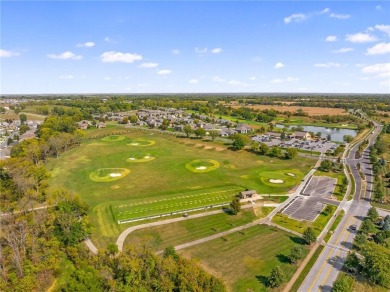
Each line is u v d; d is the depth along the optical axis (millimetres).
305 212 92438
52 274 61188
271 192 108438
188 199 101062
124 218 87375
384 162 145000
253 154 162125
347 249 71875
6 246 65375
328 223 85188
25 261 58906
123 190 109875
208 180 120625
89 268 54281
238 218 88312
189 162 145875
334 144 191500
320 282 59844
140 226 83125
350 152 172500
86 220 78625
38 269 58656
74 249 67188
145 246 63969
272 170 134750
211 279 53125
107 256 60625
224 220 87125
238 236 78312
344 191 109375
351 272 63031
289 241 75812
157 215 89062
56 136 165000
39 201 98000
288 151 154500
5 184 103500
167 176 125625
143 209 93188
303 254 68625
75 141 183125
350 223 85188
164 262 55562
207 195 104625
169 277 53562
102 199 101562
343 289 54375
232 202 90562
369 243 65750
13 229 69625
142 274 54344
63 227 71875
